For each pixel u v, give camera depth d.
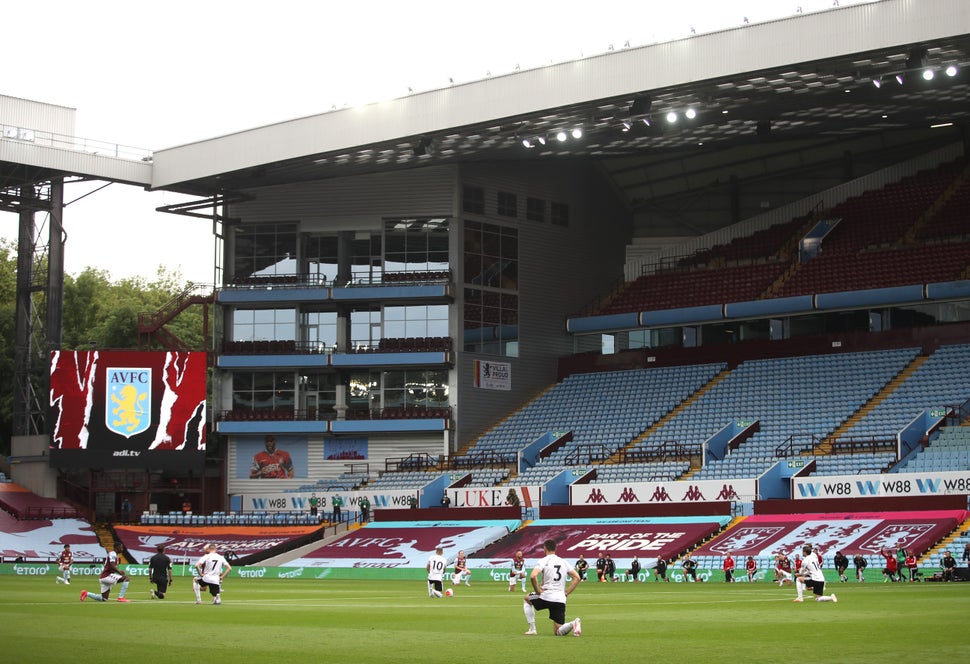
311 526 70.88
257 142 71.88
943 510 54.88
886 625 25.41
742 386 74.56
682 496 62.66
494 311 80.44
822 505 58.19
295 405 80.31
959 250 73.69
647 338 81.62
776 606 33.12
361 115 67.19
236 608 33.56
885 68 54.16
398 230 79.88
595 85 58.56
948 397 65.94
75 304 115.50
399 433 78.50
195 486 80.62
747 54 53.78
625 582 53.97
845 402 69.06
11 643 22.38
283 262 81.62
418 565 62.00
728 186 86.00
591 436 74.88
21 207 80.62
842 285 74.75
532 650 20.92
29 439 78.88
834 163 83.81
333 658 19.89
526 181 82.75
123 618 28.98
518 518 66.69
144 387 76.06
